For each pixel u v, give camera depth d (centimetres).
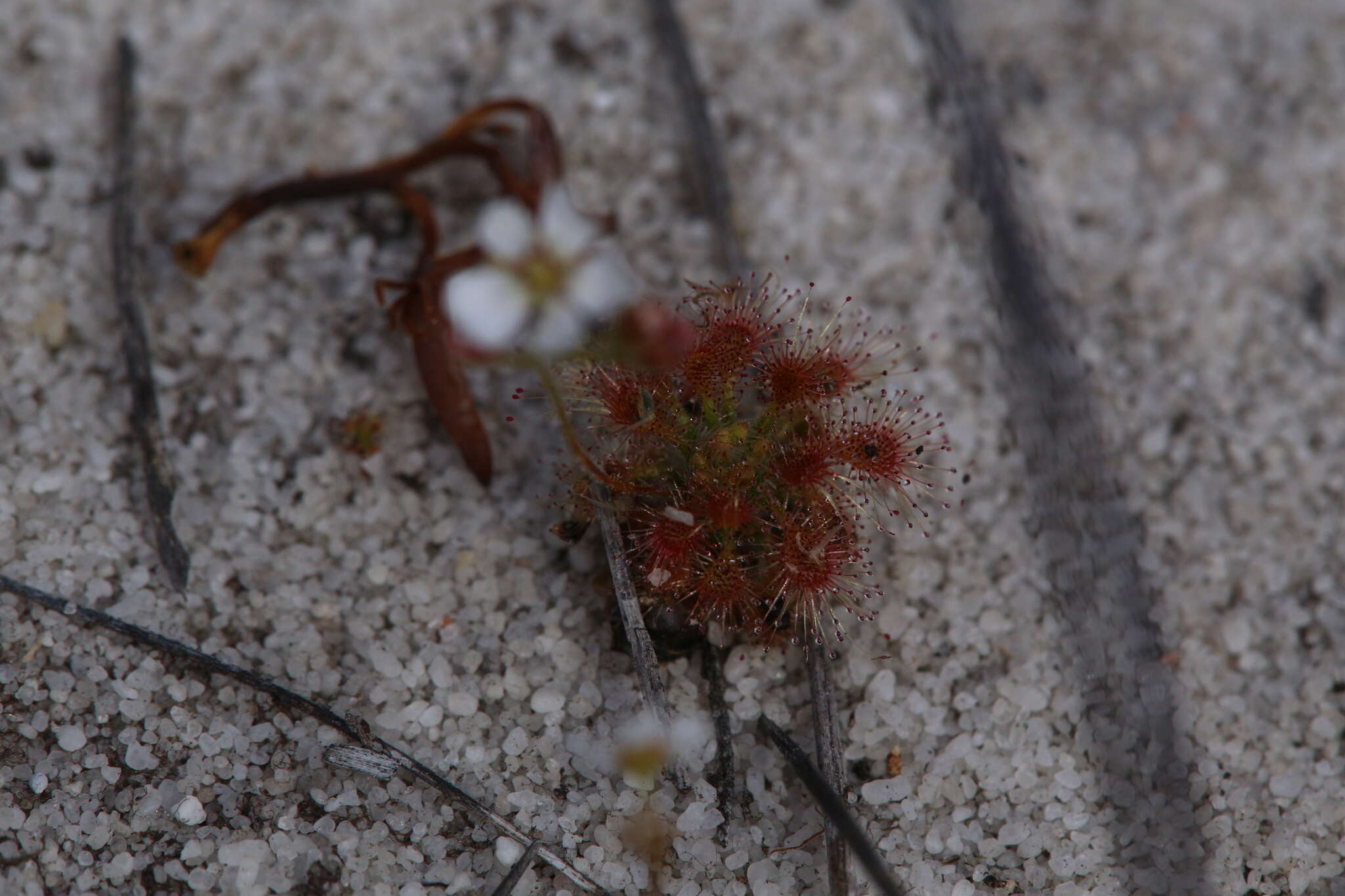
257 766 19
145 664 20
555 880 19
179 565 20
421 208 20
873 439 20
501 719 20
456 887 19
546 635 20
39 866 19
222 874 19
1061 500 20
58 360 20
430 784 19
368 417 20
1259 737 20
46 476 20
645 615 20
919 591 20
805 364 20
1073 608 20
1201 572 20
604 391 20
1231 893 20
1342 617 20
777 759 20
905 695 20
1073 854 20
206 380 20
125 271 20
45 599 20
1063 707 20
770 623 20
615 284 19
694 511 19
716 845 19
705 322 20
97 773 19
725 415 20
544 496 20
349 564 20
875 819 20
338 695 20
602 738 20
